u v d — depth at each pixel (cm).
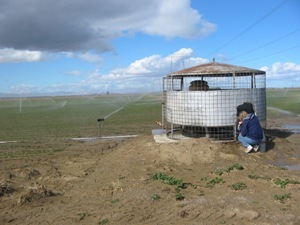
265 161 1105
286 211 686
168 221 667
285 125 2014
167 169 1034
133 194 821
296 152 1220
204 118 1262
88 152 1445
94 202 809
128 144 1454
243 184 866
